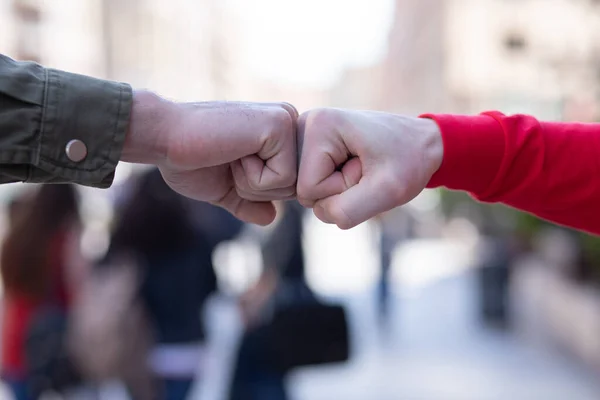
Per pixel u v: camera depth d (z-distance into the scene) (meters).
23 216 3.19
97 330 3.09
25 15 16.80
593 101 7.02
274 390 3.47
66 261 3.19
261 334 3.45
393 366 6.39
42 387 3.17
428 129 1.17
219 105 1.13
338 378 6.00
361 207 1.11
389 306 8.71
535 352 6.84
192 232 3.26
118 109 1.06
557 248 7.70
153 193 3.20
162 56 25.81
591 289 6.79
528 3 25.78
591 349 5.93
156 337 3.21
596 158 1.19
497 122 1.19
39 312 3.17
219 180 1.25
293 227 3.49
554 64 8.55
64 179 1.04
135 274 3.16
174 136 1.09
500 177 1.18
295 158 1.15
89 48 19.73
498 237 8.98
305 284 3.50
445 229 19.44
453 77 28.39
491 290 8.22
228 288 3.81
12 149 1.00
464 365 6.40
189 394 3.26
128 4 22.22
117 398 4.13
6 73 1.00
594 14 9.47
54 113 1.02
